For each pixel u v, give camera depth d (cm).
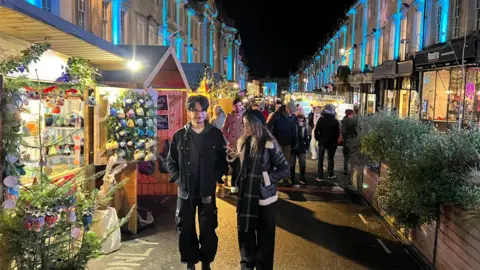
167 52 741
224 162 433
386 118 693
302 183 903
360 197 786
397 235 564
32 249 315
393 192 516
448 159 430
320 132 950
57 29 430
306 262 473
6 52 454
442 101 1568
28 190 330
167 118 797
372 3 2786
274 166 415
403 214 494
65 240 337
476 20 1382
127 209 562
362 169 796
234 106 824
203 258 427
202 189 416
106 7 1418
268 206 409
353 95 3098
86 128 520
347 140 959
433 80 1648
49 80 519
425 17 1791
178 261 473
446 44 1402
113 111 525
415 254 496
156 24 2008
